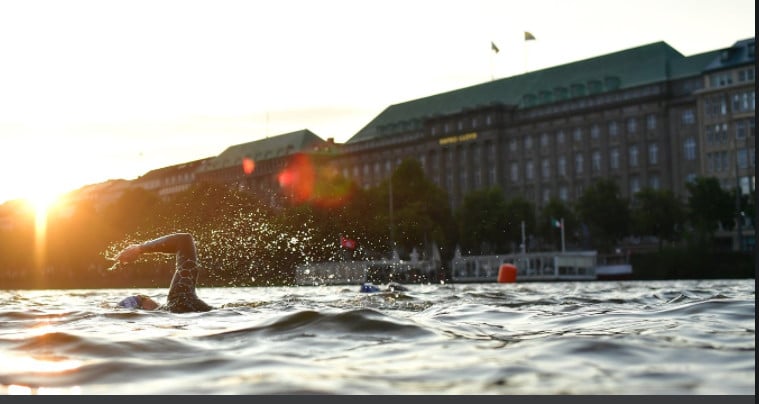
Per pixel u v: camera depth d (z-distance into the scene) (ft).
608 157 469.98
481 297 53.06
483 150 520.42
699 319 28.09
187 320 30.55
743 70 412.57
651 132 453.99
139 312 35.01
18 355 19.24
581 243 444.96
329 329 24.00
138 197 456.04
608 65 490.08
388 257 190.60
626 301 46.16
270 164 611.47
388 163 576.20
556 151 493.77
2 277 559.79
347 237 131.44
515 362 17.29
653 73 461.78
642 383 14.46
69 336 22.85
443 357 18.44
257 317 30.76
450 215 403.34
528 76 531.09
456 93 569.64
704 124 426.92
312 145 618.44
